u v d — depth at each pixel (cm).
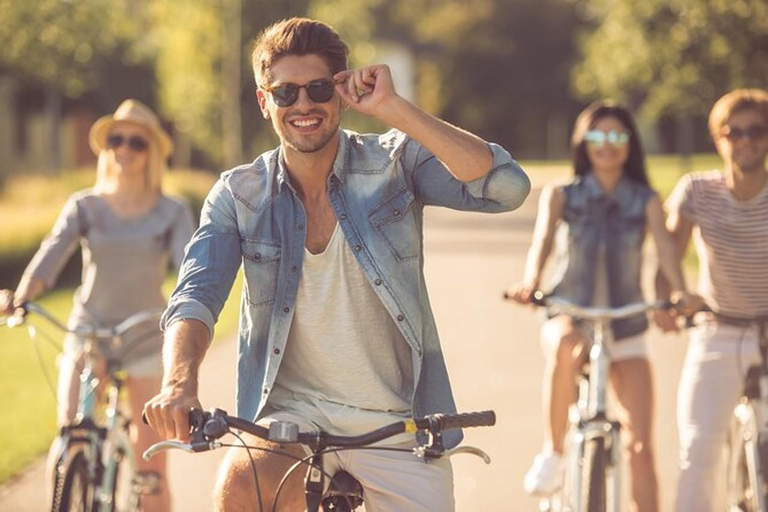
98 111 9000
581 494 1120
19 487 1568
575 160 1279
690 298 1157
